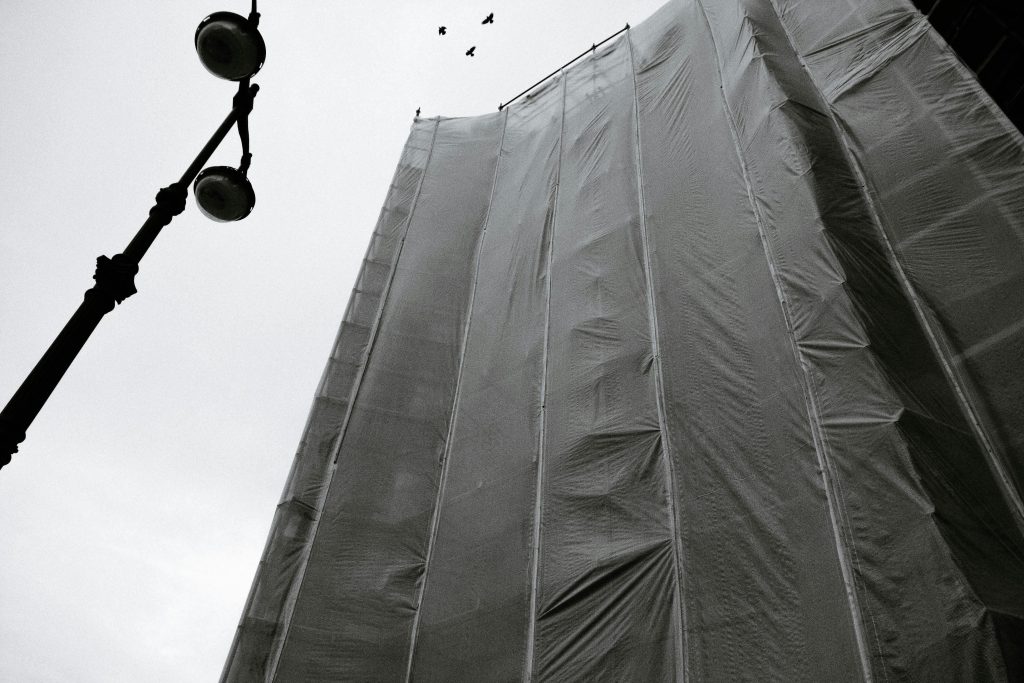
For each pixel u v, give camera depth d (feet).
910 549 19.94
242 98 21.09
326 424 43.24
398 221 57.98
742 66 41.14
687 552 25.90
